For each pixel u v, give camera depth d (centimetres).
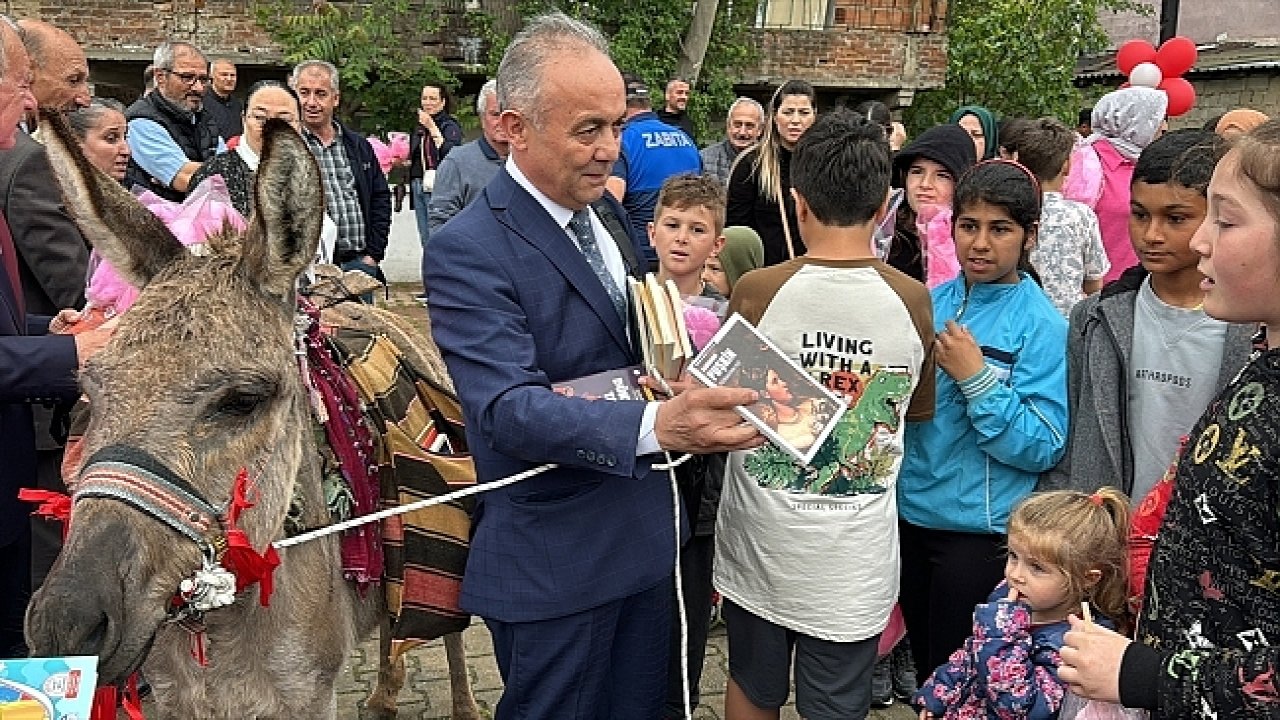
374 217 705
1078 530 231
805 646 260
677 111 902
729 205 505
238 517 195
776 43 1163
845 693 260
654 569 231
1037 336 278
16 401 234
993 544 284
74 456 230
